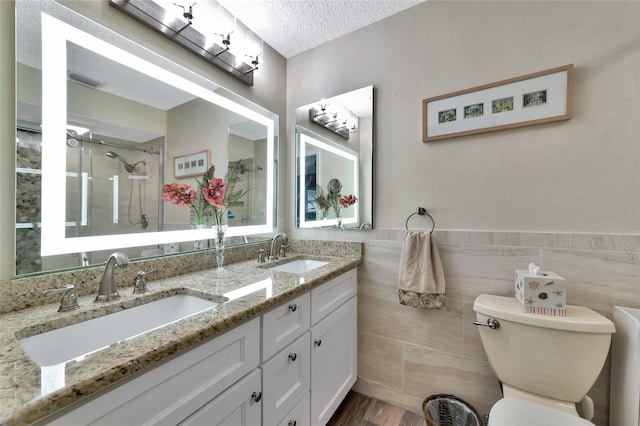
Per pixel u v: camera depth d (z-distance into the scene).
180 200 1.23
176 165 1.24
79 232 0.93
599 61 1.06
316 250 1.75
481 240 1.28
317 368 1.17
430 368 1.39
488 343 1.08
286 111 1.91
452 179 1.35
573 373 0.94
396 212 1.50
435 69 1.40
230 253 1.49
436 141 1.40
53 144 0.87
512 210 1.22
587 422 0.83
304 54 1.84
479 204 1.29
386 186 1.53
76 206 0.92
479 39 1.29
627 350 0.91
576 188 1.10
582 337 0.92
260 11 1.47
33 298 0.80
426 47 1.43
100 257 0.98
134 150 1.09
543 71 1.15
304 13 1.49
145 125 1.13
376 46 1.57
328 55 1.74
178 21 1.23
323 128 1.75
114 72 1.03
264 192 1.74
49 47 0.86
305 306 1.09
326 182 1.74
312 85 1.81
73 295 0.79
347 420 1.38
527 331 1.00
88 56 0.96
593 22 1.07
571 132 1.10
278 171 1.84
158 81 1.17
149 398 0.56
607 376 1.02
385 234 1.53
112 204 1.02
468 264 1.30
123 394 0.52
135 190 1.09
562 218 1.12
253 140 1.66
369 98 1.58
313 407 1.14
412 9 1.47
